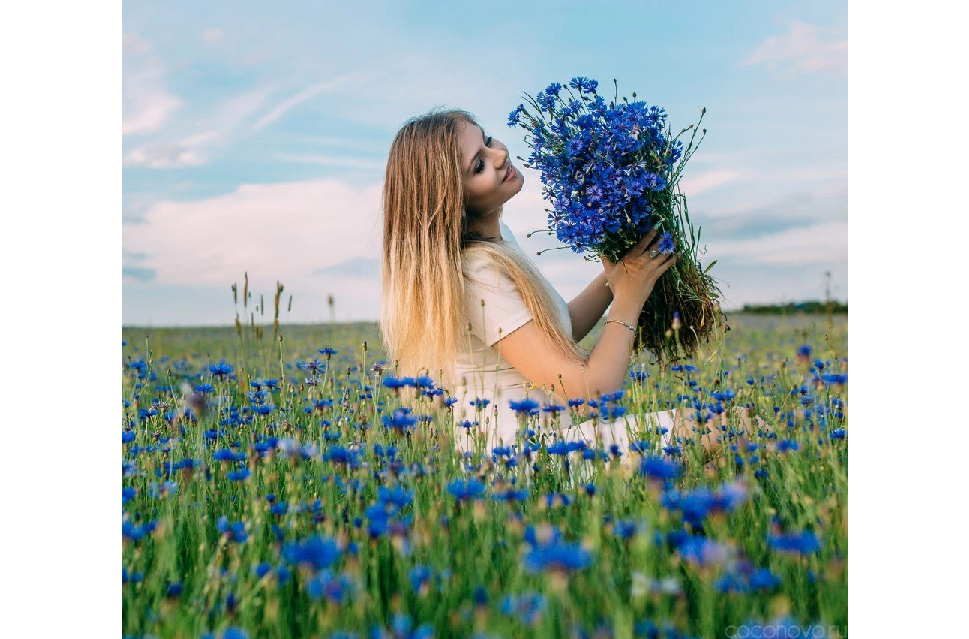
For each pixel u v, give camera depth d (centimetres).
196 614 147
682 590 152
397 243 320
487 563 159
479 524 178
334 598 132
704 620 135
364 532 162
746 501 190
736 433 257
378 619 142
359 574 140
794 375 430
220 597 165
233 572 156
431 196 308
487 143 337
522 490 202
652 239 313
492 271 298
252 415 306
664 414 291
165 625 140
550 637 121
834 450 227
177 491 218
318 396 332
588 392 283
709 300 352
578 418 267
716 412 260
